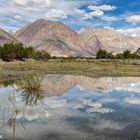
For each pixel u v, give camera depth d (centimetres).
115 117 2045
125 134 1602
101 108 2405
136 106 2530
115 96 3219
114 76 6406
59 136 1547
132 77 6247
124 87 4281
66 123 1845
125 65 9606
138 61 11519
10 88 3609
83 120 1931
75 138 1512
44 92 3431
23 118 1952
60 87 4122
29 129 1677
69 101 2770
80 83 4797
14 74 5578
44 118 1966
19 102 2594
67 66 9050
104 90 3853
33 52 15425
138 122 1897
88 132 1633
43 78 5434
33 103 2572
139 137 1543
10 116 1998
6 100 2664
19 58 13462
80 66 9088
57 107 2405
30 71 6969
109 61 12850
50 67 8669
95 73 7044
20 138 1491
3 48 12300
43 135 1558
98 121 1912
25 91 3366
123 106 2523
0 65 8731
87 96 3192
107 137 1534
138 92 3638
